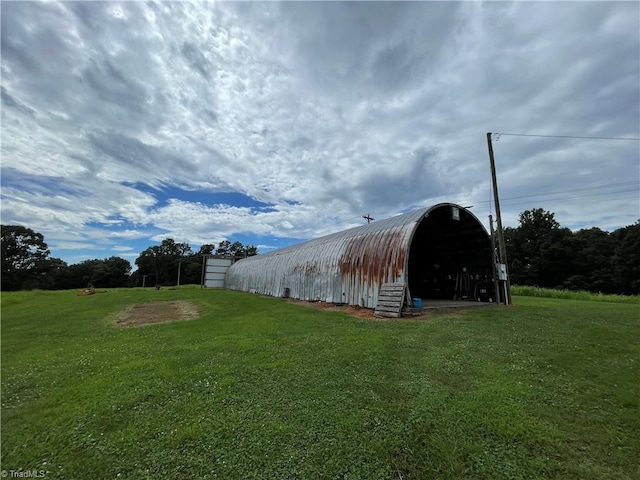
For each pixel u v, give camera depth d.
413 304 12.22
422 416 3.95
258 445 3.49
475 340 7.35
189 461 3.29
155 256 78.69
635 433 3.55
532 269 48.44
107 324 11.80
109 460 3.38
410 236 12.52
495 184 15.87
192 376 5.54
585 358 5.96
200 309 15.55
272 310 13.95
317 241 21.59
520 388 4.66
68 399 4.89
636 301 18.38
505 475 2.96
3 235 62.16
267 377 5.36
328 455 3.30
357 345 7.11
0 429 4.10
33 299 24.70
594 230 50.66
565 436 3.51
